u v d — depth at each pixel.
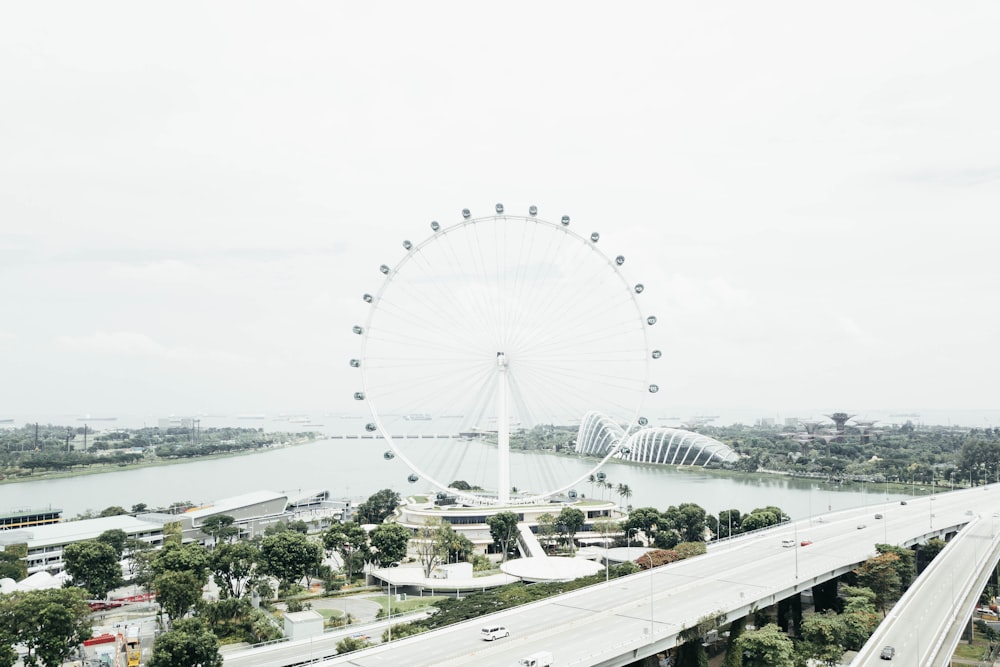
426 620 157.12
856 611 160.62
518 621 144.12
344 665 119.50
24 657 139.25
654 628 136.75
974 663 157.75
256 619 170.12
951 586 177.25
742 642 145.12
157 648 131.62
